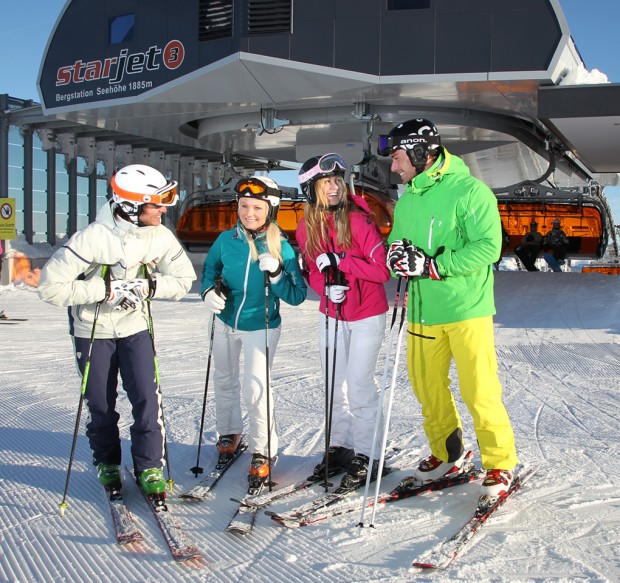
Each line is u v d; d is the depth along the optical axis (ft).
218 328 12.14
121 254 10.41
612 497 10.62
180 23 53.11
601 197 78.59
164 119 64.23
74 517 10.07
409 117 59.47
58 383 20.27
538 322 35.17
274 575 8.19
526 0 47.73
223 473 11.98
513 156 82.43
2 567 8.46
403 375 21.02
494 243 9.94
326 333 11.41
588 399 18.15
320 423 15.60
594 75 60.90
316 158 10.95
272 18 50.80
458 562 8.38
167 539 9.10
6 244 61.52
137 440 10.68
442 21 48.98
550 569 8.18
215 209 73.36
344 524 9.69
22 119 65.82
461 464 11.42
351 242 11.05
